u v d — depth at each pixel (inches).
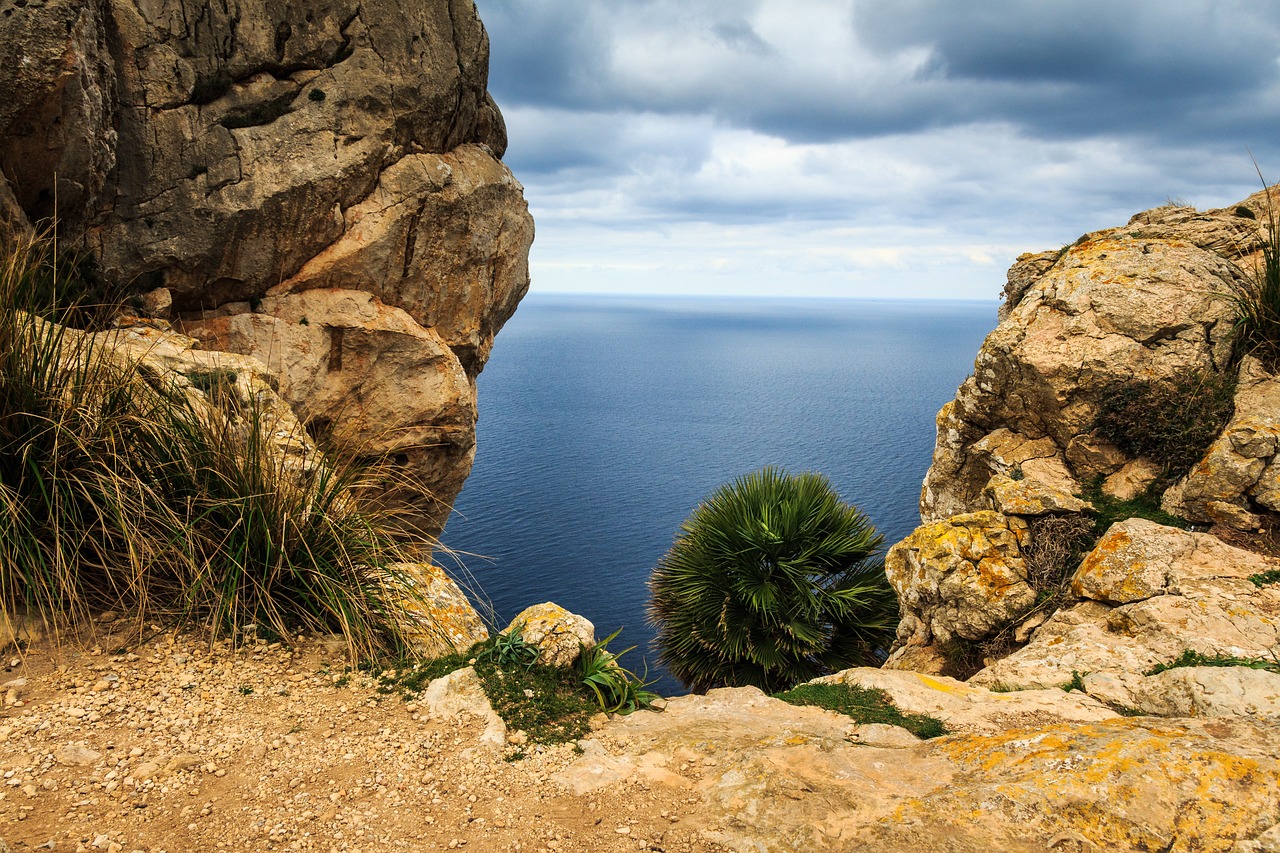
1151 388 311.6
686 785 142.2
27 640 160.4
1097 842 118.3
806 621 427.8
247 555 179.6
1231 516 271.0
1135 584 244.8
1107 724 153.6
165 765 133.0
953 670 288.7
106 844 113.2
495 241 477.1
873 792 135.4
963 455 387.2
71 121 294.8
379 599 186.9
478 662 175.2
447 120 444.8
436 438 456.4
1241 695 174.2
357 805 129.6
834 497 461.1
